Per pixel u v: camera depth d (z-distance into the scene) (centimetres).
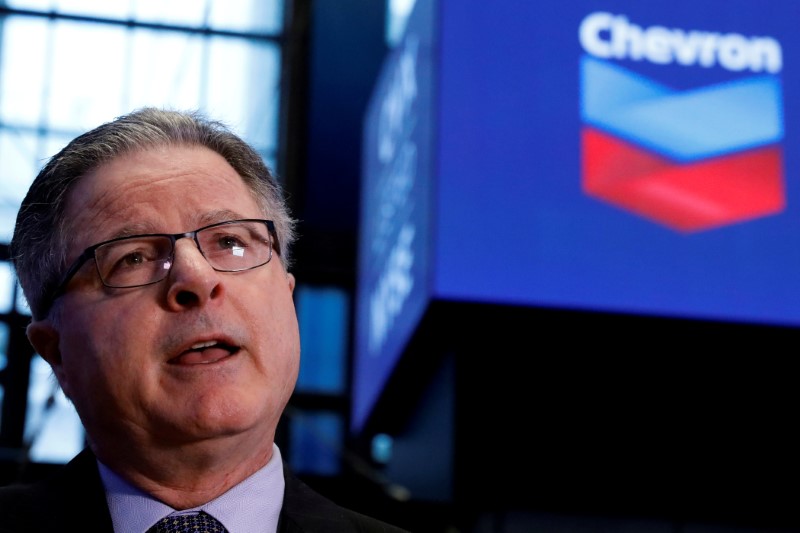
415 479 618
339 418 762
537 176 570
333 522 132
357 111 829
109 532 126
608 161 577
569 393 586
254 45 789
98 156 138
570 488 580
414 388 629
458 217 558
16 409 689
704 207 576
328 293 793
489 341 577
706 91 593
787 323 566
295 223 149
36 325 138
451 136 568
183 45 783
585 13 595
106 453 131
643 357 588
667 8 602
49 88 768
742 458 595
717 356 589
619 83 587
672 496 589
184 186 135
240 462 131
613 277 563
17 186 750
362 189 750
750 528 591
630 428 589
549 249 562
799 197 584
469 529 569
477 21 583
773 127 590
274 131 790
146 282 130
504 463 574
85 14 777
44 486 131
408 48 649
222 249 134
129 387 126
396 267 624
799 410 594
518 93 579
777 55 603
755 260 573
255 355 129
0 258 724
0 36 768
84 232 134
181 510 131
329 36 837
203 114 144
